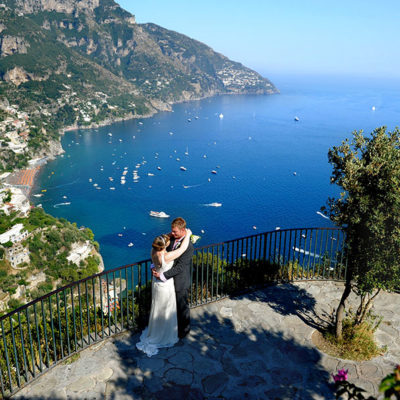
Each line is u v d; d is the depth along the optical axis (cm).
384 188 537
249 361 559
